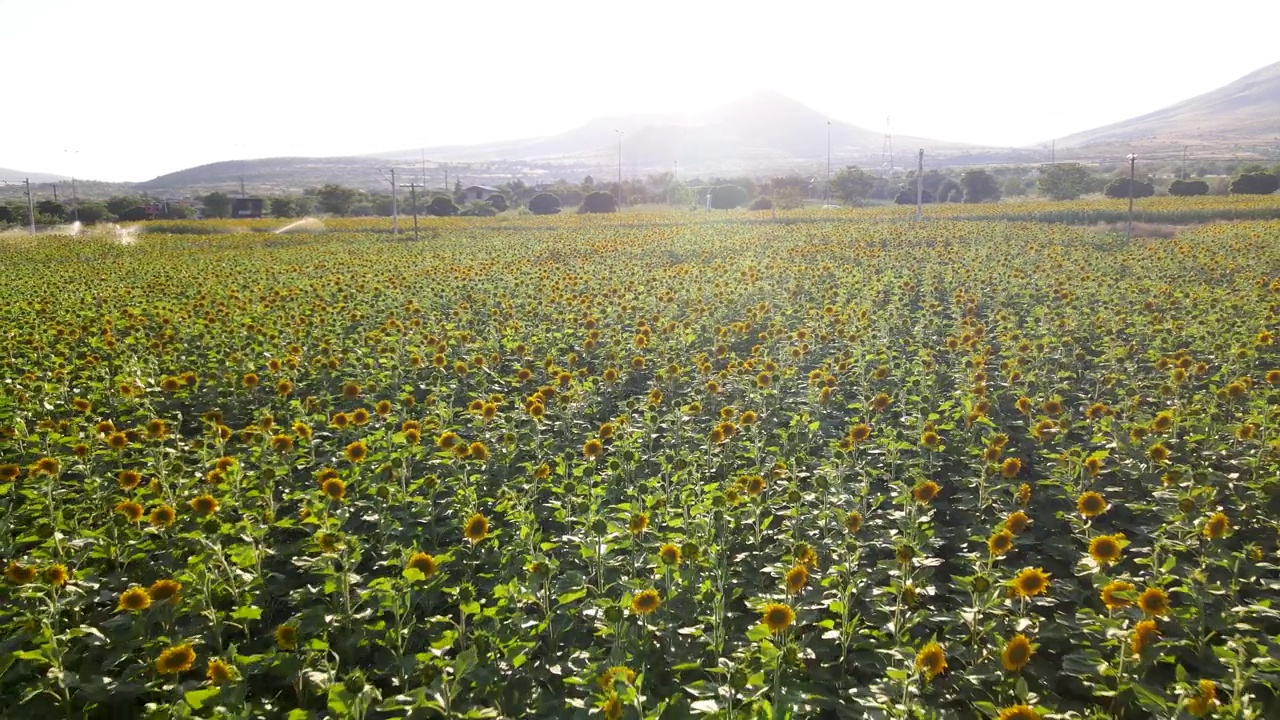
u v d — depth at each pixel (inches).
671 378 543.2
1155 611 224.5
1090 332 635.5
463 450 374.6
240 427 500.7
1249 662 229.0
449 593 280.8
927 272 1056.8
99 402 525.3
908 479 382.3
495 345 645.9
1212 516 286.5
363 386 550.0
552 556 313.1
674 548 259.0
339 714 200.4
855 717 223.8
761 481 317.4
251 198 4478.3
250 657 227.8
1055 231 1651.1
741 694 209.5
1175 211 2011.6
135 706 238.1
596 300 858.1
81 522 331.3
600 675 213.0
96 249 2050.9
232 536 313.9
